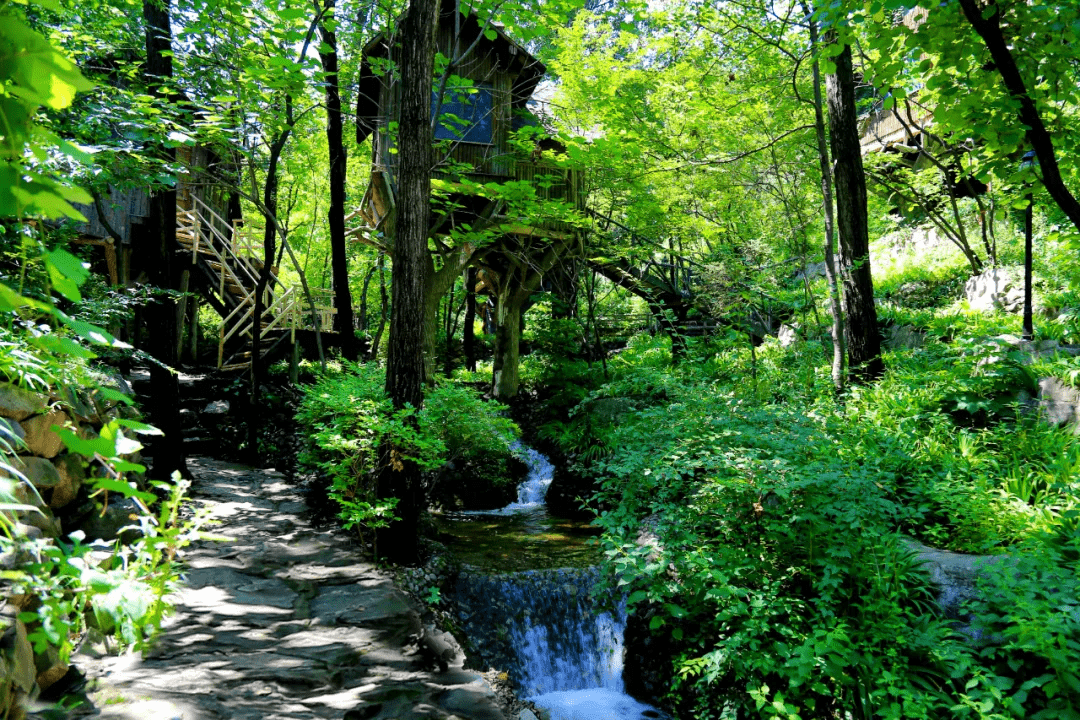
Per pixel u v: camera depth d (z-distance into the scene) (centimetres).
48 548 221
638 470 739
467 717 480
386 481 761
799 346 1197
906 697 488
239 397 1374
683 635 675
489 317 2588
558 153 1412
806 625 595
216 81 1016
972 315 1086
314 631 584
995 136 532
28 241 100
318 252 2341
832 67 620
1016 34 507
